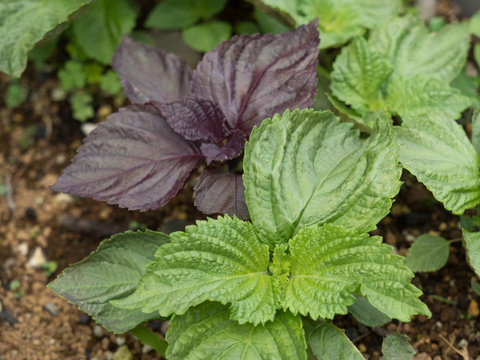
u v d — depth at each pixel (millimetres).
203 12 734
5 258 678
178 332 547
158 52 638
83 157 587
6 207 703
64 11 644
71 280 577
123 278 583
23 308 653
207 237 551
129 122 598
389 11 673
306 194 571
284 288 565
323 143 581
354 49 643
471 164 592
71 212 696
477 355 606
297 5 671
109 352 635
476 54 703
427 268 614
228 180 590
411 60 656
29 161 725
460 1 756
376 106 648
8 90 752
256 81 608
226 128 608
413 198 663
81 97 740
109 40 717
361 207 558
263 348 546
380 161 557
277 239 569
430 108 630
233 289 553
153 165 592
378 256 542
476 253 575
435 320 621
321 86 654
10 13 646
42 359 632
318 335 562
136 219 687
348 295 539
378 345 617
